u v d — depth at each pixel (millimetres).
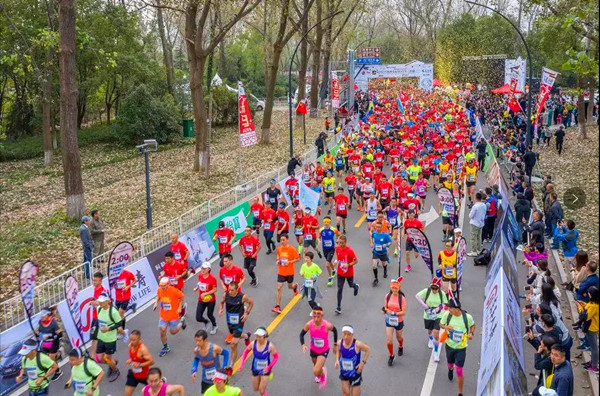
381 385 9664
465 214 20781
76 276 13555
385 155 31344
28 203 24766
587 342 10242
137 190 25953
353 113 49219
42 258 16406
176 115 42469
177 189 25781
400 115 44375
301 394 9461
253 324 12203
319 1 45062
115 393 9594
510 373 7949
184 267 12828
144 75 42469
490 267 13633
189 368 10406
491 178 24188
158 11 43219
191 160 34312
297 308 13039
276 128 48000
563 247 14453
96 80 39344
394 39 97062
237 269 11656
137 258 15328
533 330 10273
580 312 10203
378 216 14273
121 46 39094
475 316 12297
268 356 8852
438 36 68438
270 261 16562
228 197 21984
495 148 32781
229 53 72188
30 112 42438
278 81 88250
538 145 35250
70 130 19625
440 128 36656
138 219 20688
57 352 10102
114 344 10000
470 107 49406
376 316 12500
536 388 8344
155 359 10758
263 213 17188
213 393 7617
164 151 38375
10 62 24016
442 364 10398
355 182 22062
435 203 22812
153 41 49875
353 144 29922
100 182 28797
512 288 11500
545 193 17906
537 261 12180
